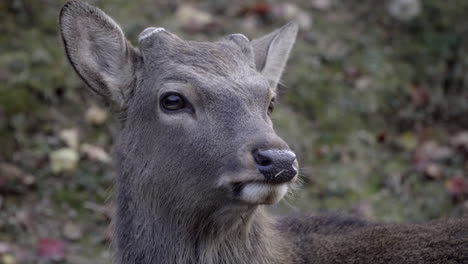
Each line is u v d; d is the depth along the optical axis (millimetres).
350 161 12516
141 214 7066
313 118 13125
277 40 8055
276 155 6094
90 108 12469
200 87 6648
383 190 12023
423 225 7754
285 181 6117
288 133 12570
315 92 13461
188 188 6703
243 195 6301
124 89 7273
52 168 11547
